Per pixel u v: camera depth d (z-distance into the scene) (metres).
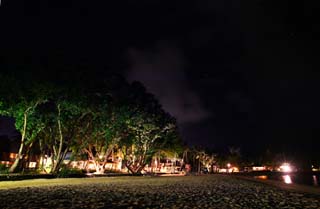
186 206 16.73
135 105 56.81
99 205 16.45
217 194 25.16
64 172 46.09
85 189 27.16
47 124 45.22
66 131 48.19
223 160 178.75
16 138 78.81
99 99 46.06
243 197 23.03
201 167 156.75
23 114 38.59
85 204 16.72
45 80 36.31
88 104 43.97
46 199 18.61
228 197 22.70
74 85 39.91
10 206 15.23
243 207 16.88
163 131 67.62
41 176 40.78
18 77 34.50
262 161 199.00
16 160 40.50
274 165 194.12
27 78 35.03
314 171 178.00
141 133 63.81
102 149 63.50
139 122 60.50
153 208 15.77
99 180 42.59
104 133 54.69
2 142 76.25
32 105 37.75
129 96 55.09
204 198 21.45
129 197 21.05
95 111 46.78
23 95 35.75
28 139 41.94
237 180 54.59
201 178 60.62
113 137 58.09
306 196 25.09
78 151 51.94
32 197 19.53
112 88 49.50
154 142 71.94
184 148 121.19
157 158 105.50
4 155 74.62
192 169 156.62
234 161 182.25
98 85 44.66
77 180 40.34
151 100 61.28
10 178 34.94
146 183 38.94
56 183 34.28
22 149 40.78
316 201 21.00
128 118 56.28
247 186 37.56
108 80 47.53
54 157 48.91
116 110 52.00
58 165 45.94
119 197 20.91
